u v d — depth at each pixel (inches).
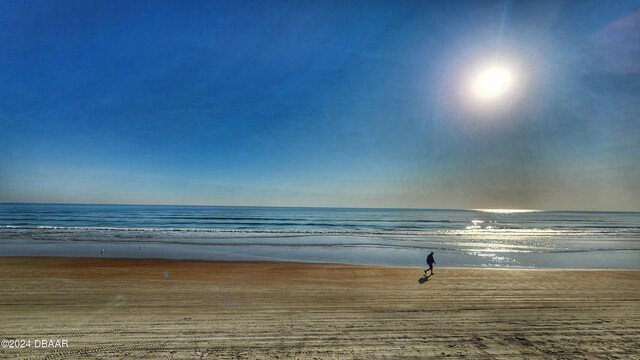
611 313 336.5
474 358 232.4
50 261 648.4
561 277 532.7
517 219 4197.8
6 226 1686.8
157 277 502.3
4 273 517.0
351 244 1091.3
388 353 238.8
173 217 3068.4
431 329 286.7
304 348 245.8
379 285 466.3
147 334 268.1
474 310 344.5
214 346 247.3
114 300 366.0
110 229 1509.6
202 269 585.9
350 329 285.3
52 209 4616.1
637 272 585.9
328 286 456.1
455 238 1359.5
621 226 2630.4
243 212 4717.0
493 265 743.7
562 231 1895.9
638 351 246.5
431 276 538.0
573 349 248.8
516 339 266.2
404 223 2819.9
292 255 844.0
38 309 330.0
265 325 293.3
